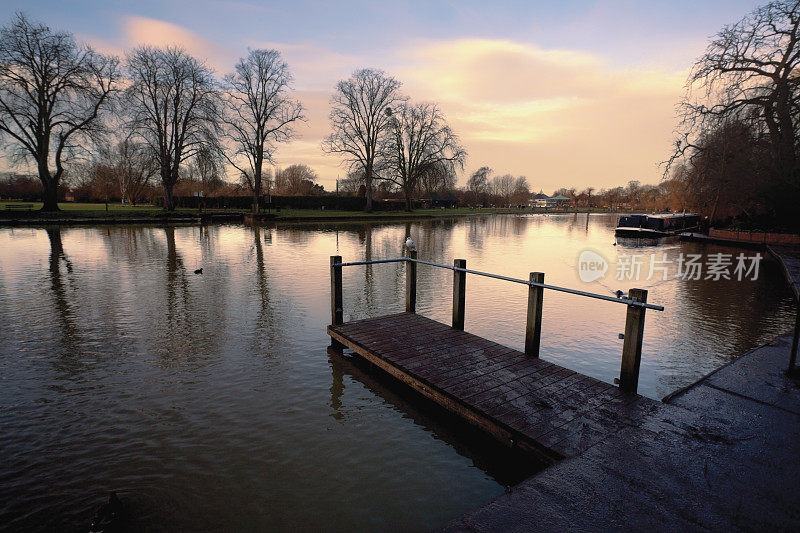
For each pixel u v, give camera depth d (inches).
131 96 1429.6
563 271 607.2
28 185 2479.1
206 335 304.8
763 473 124.7
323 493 148.1
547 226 1710.1
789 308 413.4
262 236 1026.7
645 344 304.5
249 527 131.6
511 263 673.6
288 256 692.1
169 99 1560.0
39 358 260.4
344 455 170.6
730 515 106.7
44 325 323.3
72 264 590.9
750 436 145.9
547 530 102.0
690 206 1546.5
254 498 144.7
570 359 272.8
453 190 3799.2
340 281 289.6
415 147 2085.4
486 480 157.5
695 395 177.2
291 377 240.2
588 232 1414.9
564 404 178.4
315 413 202.7
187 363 256.1
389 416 202.1
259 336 304.3
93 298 405.4
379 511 140.0
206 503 141.8
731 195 1130.0
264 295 422.0
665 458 133.3
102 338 296.4
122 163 2442.2
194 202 2171.5
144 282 478.6
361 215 1779.0
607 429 157.6
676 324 355.6
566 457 141.3
